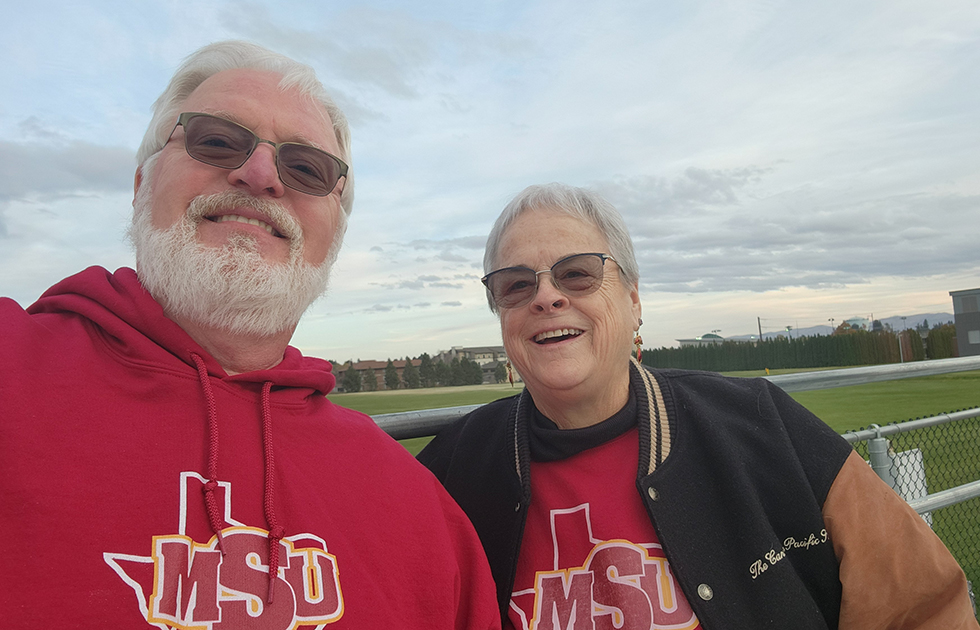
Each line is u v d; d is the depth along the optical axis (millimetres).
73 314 502
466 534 564
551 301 578
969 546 1477
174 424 444
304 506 461
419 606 488
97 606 357
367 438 562
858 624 542
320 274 580
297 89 584
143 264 520
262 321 520
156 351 467
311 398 565
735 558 537
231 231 516
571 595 545
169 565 387
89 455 401
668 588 526
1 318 460
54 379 428
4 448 382
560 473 593
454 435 728
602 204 618
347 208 675
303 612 417
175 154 532
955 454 1603
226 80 557
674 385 631
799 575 545
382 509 507
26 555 355
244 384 505
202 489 426
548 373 583
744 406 611
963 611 519
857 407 7148
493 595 547
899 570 534
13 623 339
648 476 552
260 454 472
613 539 544
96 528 376
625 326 607
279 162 543
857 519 542
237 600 400
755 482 563
